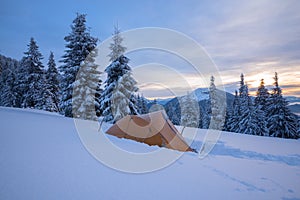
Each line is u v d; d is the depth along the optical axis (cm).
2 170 228
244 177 342
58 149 340
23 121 624
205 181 298
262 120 2492
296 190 303
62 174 241
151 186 250
